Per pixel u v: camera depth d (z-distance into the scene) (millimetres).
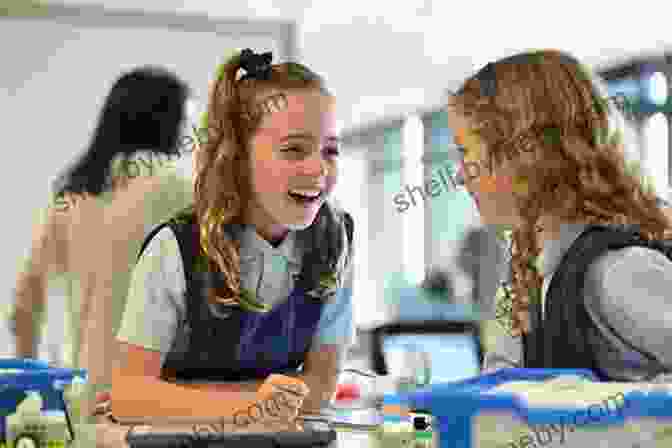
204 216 1770
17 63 4750
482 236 8000
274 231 1831
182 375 1896
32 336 2670
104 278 2338
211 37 5027
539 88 1713
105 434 1538
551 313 1624
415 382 2727
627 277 1509
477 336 4102
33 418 1409
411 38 6996
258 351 1898
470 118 1765
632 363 1546
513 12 6395
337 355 2010
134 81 2398
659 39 6637
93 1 4832
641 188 1723
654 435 1088
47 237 2525
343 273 1967
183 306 1802
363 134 10438
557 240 1695
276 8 5723
